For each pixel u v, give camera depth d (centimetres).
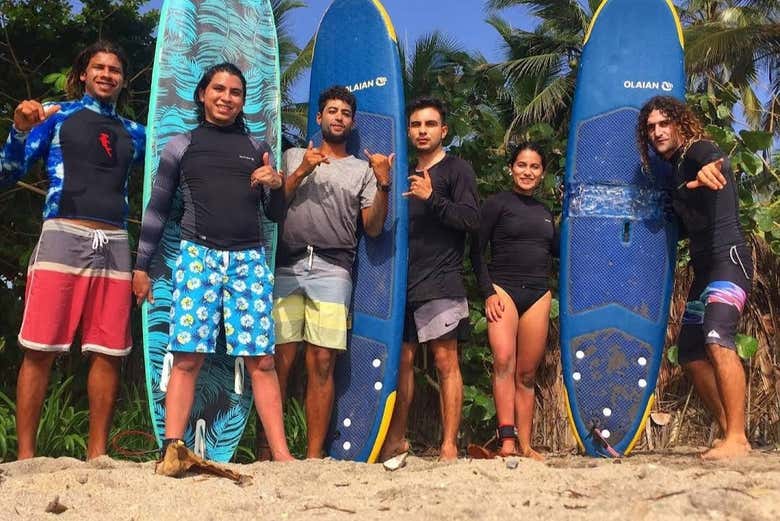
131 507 233
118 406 519
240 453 479
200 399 381
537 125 544
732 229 338
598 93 421
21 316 561
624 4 429
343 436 384
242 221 337
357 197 367
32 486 257
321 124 376
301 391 531
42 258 318
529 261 385
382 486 265
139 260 336
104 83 335
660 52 422
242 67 415
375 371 379
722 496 219
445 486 256
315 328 362
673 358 468
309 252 364
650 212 405
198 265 331
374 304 383
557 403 497
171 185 340
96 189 328
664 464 317
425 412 524
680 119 357
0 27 605
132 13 629
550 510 216
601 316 404
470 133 566
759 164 486
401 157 392
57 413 438
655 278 402
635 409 396
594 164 415
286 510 229
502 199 390
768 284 478
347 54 424
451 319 366
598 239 409
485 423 518
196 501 241
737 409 329
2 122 567
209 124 349
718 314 331
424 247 375
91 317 329
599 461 355
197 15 408
